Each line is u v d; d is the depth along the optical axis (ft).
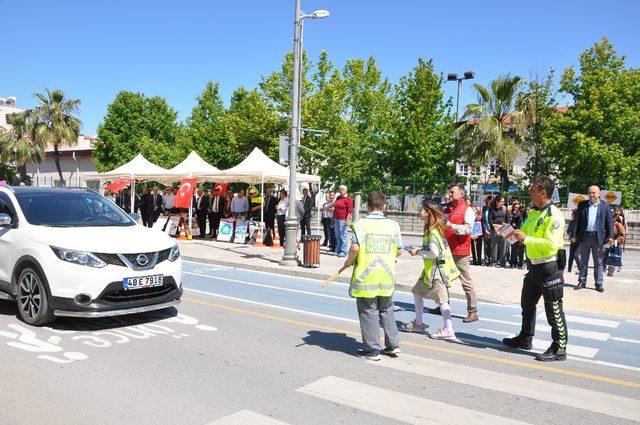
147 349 18.69
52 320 20.74
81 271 19.56
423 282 22.36
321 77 109.60
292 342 20.30
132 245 20.86
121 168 71.77
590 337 23.25
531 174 90.38
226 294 30.30
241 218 64.59
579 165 81.56
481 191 86.94
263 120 109.81
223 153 134.00
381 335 22.35
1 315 22.82
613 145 78.79
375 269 18.04
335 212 49.78
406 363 18.15
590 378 17.39
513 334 23.27
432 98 97.14
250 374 16.39
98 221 23.62
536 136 92.22
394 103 105.70
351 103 117.70
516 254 44.68
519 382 16.61
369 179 92.43
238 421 12.89
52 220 22.65
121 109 154.40
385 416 13.51
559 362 19.20
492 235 45.70
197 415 13.17
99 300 19.66
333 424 12.91
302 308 26.96
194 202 72.49
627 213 75.05
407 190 88.89
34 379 15.43
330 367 17.35
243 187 100.22
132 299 20.65
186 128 155.74
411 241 73.51
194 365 17.08
